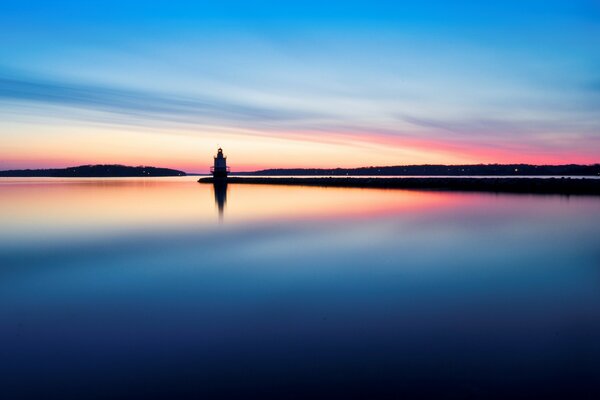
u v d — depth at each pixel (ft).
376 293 29.14
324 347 20.52
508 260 38.96
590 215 71.72
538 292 28.81
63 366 18.93
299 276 34.14
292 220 71.67
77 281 33.47
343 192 152.97
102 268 38.04
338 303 27.07
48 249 47.83
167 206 102.37
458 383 16.99
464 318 24.03
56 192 170.30
